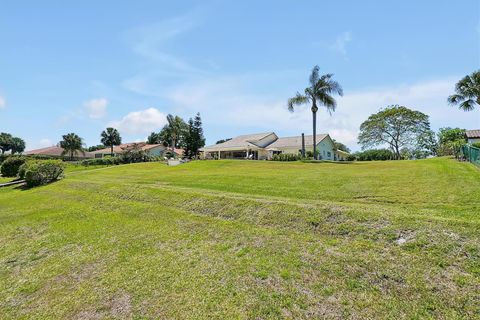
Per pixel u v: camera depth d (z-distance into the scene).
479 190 8.35
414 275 4.15
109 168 30.38
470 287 3.78
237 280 4.59
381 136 44.44
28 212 11.12
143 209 9.48
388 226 5.63
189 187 12.72
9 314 4.41
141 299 4.41
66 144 61.38
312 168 19.92
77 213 10.09
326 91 29.84
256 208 7.80
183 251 5.95
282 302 3.95
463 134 35.94
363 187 10.28
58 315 4.25
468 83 28.08
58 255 6.51
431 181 10.43
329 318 3.58
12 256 6.73
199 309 4.00
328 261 4.80
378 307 3.67
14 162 26.62
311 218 6.62
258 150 43.41
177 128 64.25
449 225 5.21
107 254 6.23
